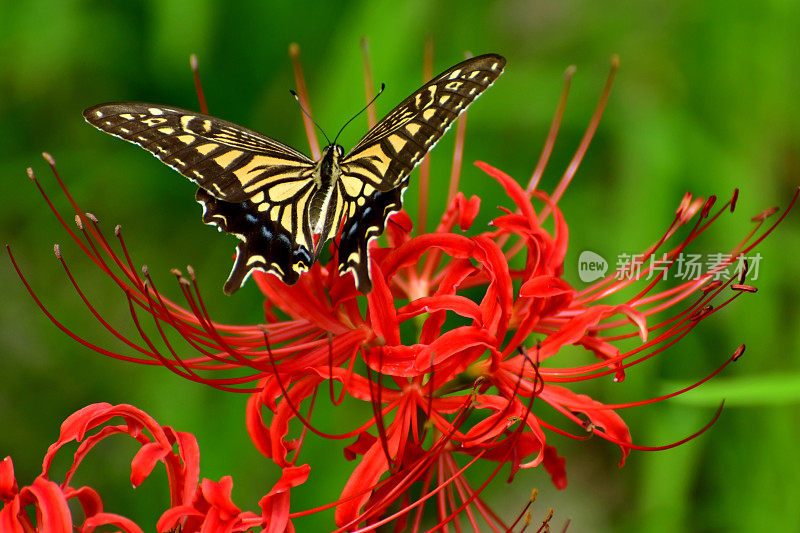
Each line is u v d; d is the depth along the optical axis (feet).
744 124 2.96
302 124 3.00
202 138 2.46
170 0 2.97
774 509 2.87
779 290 2.90
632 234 2.89
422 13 2.96
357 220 2.45
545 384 2.46
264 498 2.40
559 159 3.01
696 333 2.90
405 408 2.43
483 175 2.97
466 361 2.44
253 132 2.48
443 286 2.46
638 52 3.02
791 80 2.94
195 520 2.40
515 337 2.47
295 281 2.45
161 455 2.40
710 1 2.98
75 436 2.40
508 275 2.45
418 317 2.54
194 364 2.49
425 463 2.43
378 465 2.40
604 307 2.46
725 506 2.89
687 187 2.94
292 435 2.86
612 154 2.99
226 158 2.47
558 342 2.47
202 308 2.40
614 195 2.97
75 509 2.98
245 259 2.45
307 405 2.86
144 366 3.00
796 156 2.95
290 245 2.46
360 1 2.99
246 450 2.88
